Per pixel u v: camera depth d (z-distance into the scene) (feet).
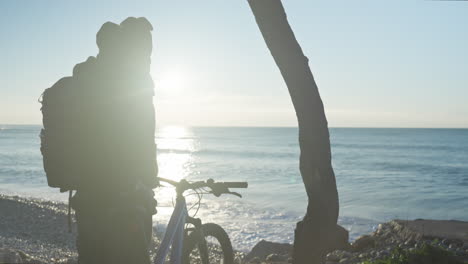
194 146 349.41
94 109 8.40
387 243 28.12
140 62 9.06
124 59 8.86
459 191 99.60
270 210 69.31
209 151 277.23
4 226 48.03
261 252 31.94
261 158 216.33
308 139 12.66
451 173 144.15
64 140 8.29
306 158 12.73
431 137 568.41
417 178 128.57
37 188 101.76
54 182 8.44
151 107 9.02
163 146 347.56
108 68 8.75
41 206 62.69
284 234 52.70
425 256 17.62
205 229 12.09
